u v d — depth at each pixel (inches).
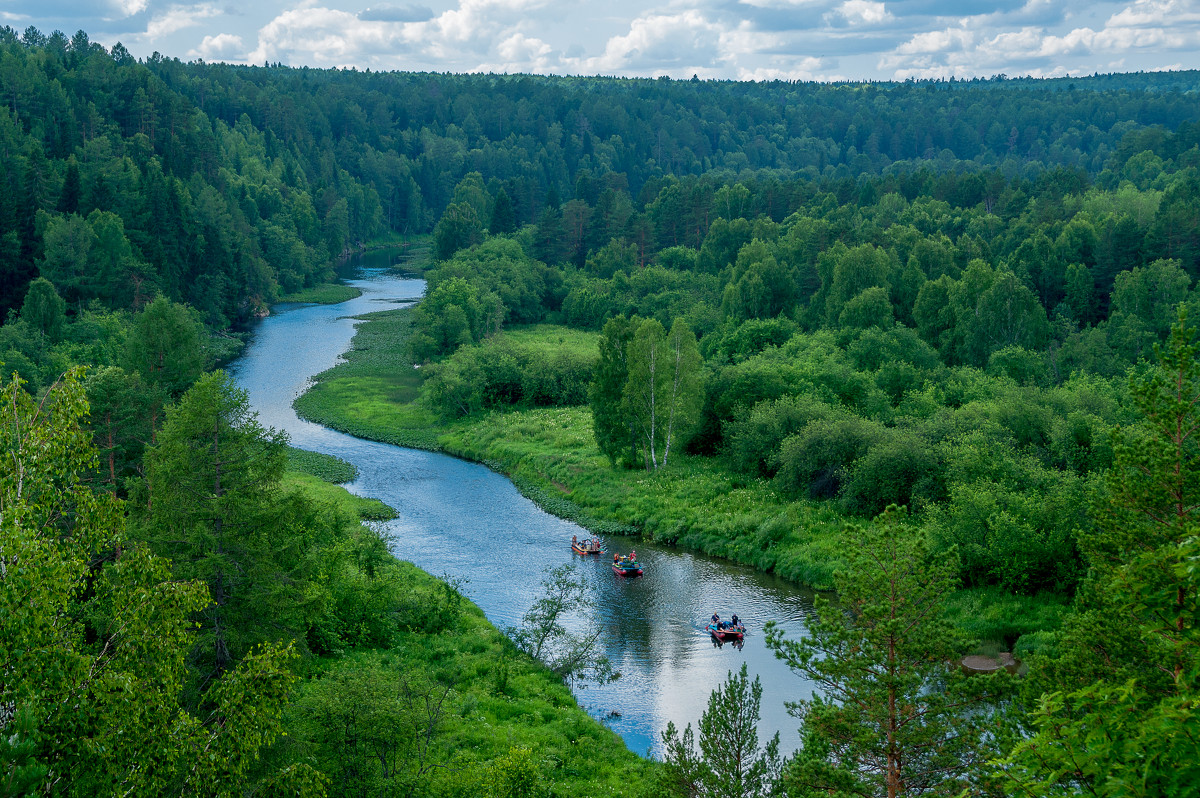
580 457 2866.6
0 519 608.4
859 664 818.8
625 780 1219.9
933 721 810.2
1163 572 616.7
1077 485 1892.2
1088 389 2443.4
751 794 954.1
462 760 1168.8
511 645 1670.8
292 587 1130.7
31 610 602.5
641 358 2689.5
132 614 685.9
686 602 1921.8
